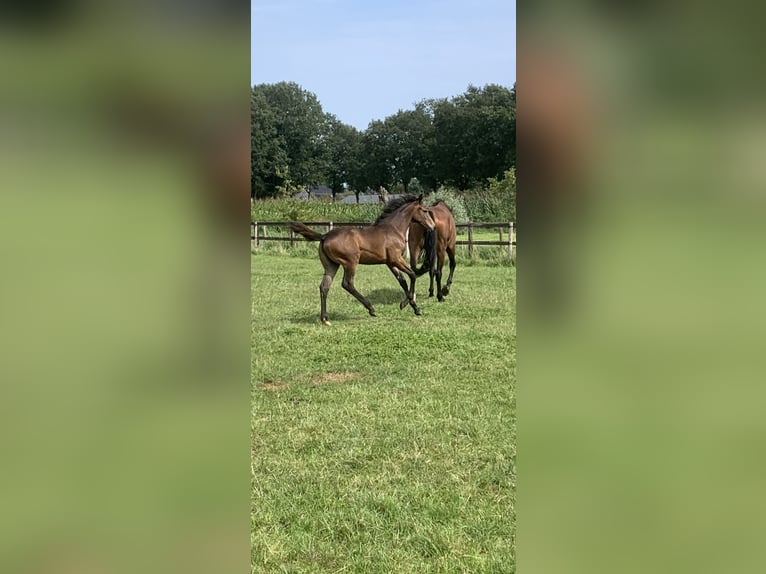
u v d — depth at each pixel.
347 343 7.78
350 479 3.83
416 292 12.10
